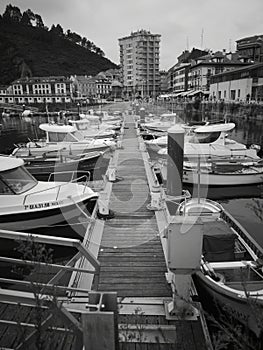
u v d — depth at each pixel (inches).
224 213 284.4
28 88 3351.4
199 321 152.5
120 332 139.7
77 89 3513.8
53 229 271.1
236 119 1486.2
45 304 121.9
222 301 168.9
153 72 3764.8
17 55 4033.0
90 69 4621.1
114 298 108.3
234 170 470.9
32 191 277.7
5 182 264.7
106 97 3644.2
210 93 2267.5
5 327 136.6
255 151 540.7
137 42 3627.0
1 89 3405.5
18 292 145.9
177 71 3277.6
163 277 199.2
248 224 349.1
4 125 1790.1
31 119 2186.3
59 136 588.1
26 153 546.9
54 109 2736.2
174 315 157.6
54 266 142.3
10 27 4584.2
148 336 144.1
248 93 1674.5
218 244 214.5
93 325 95.2
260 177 455.8
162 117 965.8
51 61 4323.3
